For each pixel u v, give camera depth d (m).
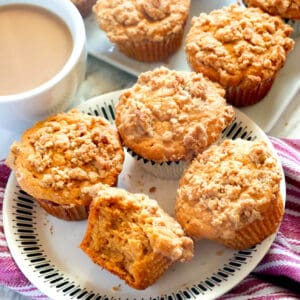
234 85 0.48
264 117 0.50
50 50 0.49
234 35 0.49
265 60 0.48
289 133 0.50
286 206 0.46
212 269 0.43
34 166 0.44
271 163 0.42
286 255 0.43
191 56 0.49
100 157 0.44
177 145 0.44
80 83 0.50
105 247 0.42
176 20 0.51
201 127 0.44
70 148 0.44
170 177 0.47
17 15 0.51
